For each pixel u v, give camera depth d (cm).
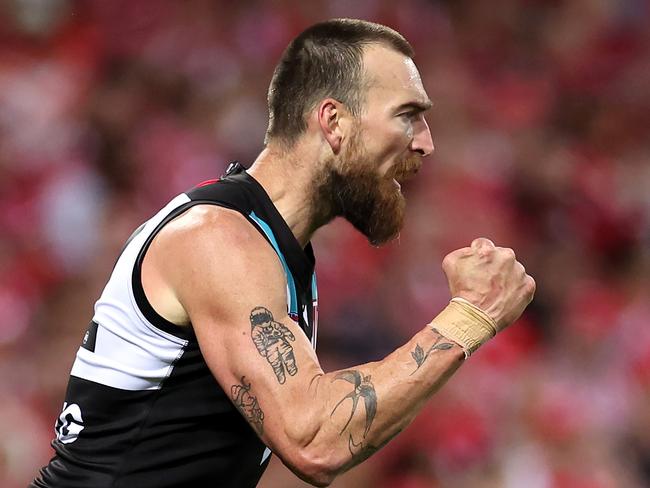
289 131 1020
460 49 3831
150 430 963
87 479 975
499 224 3170
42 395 2262
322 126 1006
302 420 892
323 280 2691
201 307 922
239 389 908
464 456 2336
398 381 912
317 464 895
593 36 3984
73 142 3025
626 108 3797
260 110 3238
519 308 981
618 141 3712
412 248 2930
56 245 2731
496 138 3484
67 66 3278
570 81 3850
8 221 2775
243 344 907
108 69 3300
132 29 3431
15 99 3084
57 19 3447
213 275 918
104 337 973
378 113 1005
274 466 2050
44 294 2584
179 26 3450
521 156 3456
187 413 962
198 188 991
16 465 1995
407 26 3762
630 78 3881
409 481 2283
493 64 3825
